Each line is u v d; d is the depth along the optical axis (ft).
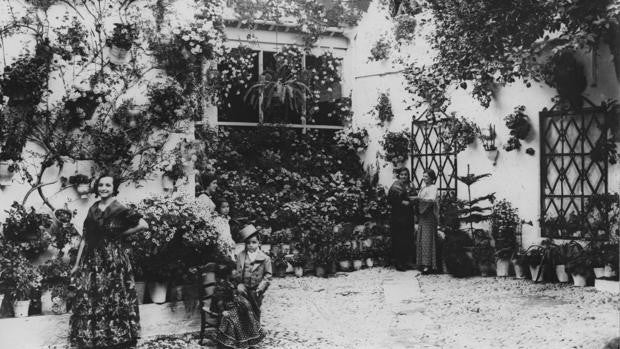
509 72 28.94
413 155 37.65
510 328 21.20
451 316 23.45
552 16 26.32
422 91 33.42
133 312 19.10
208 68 28.25
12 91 21.08
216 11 28.32
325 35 42.01
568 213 28.94
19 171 21.45
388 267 35.19
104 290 18.49
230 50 37.29
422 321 22.95
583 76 27.73
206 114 34.60
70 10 22.50
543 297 25.31
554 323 21.31
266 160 37.99
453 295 26.96
